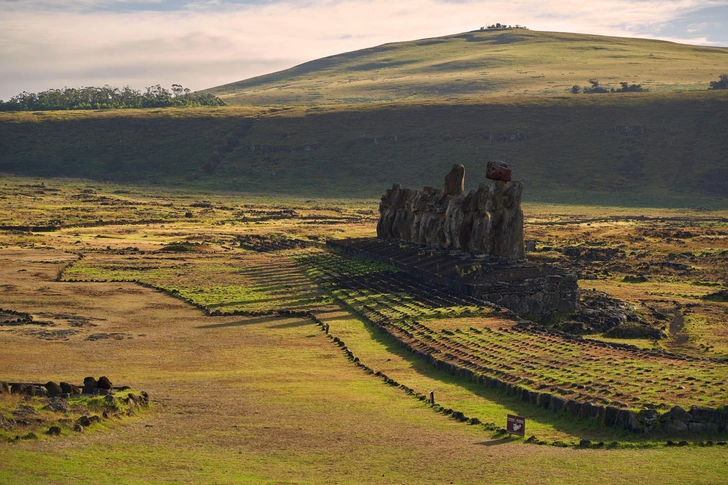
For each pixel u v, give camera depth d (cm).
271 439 2905
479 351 4316
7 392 3269
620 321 5644
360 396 3628
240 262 9238
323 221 15150
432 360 4288
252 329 5516
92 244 10819
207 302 6569
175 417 3241
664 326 5566
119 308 6344
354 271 7881
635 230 12675
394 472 2492
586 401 3111
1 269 8344
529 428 3006
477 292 5941
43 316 5928
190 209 16938
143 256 9694
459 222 7500
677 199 19662
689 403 2992
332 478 2428
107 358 4594
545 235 12338
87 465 2453
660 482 2322
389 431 3011
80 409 3123
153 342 5081
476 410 3306
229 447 2791
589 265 8869
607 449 2700
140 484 2280
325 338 5172
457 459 2619
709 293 6962
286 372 4222
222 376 4128
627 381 3409
